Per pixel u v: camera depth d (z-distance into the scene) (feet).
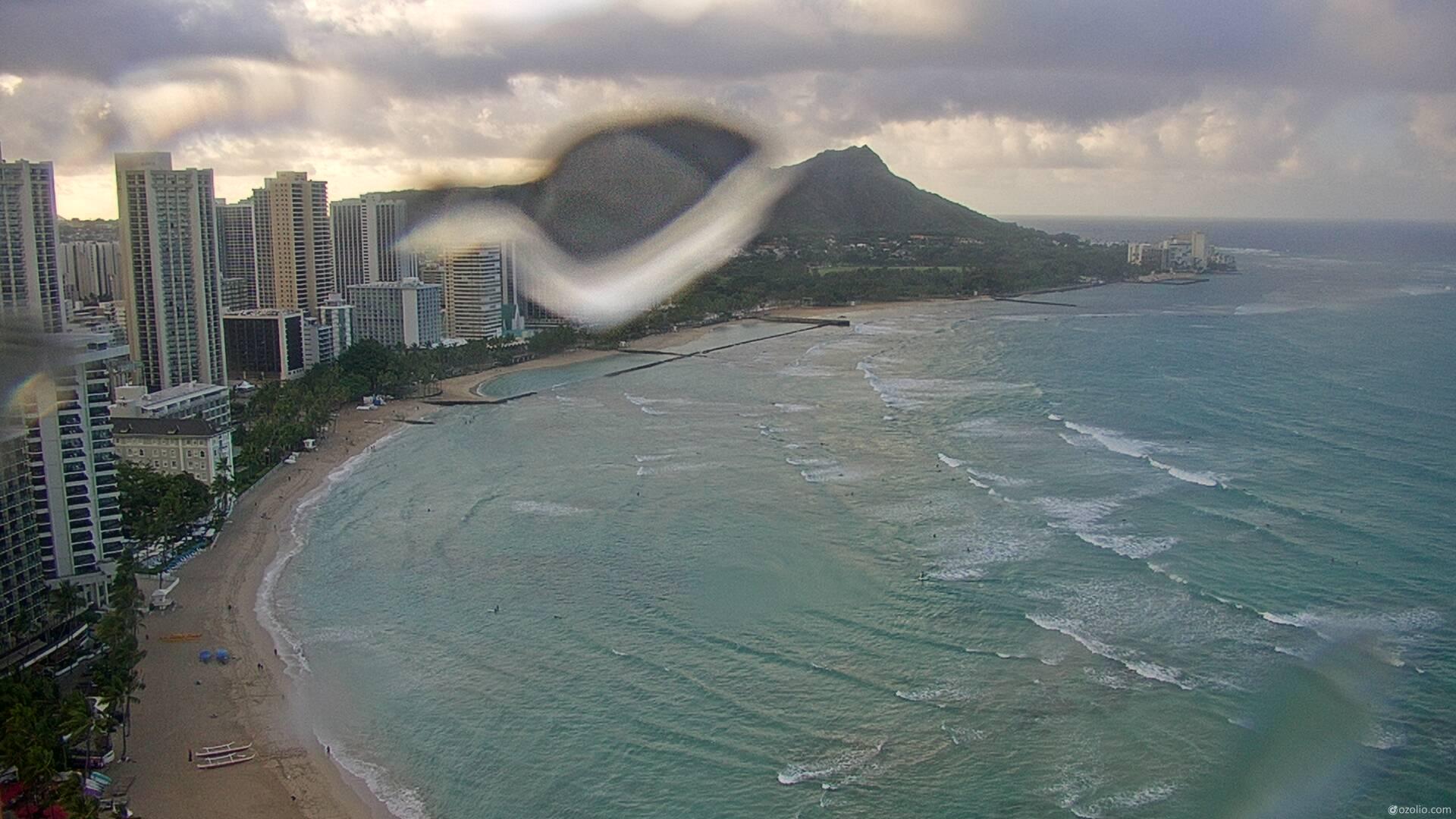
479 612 391.65
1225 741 287.28
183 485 501.56
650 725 309.22
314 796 279.69
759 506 504.84
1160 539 437.17
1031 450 591.78
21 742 265.34
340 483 579.07
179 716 319.68
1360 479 519.19
